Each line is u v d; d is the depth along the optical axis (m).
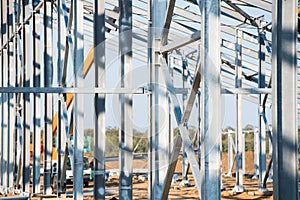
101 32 7.82
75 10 8.48
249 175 20.69
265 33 13.52
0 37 16.25
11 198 9.88
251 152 29.61
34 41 12.97
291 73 4.04
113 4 13.22
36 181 12.70
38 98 12.84
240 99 14.57
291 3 4.02
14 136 14.77
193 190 14.82
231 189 14.84
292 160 4.02
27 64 13.53
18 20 14.21
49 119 12.70
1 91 6.89
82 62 8.41
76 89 7.08
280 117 4.03
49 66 12.53
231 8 13.42
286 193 3.99
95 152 7.42
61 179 11.90
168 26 6.38
